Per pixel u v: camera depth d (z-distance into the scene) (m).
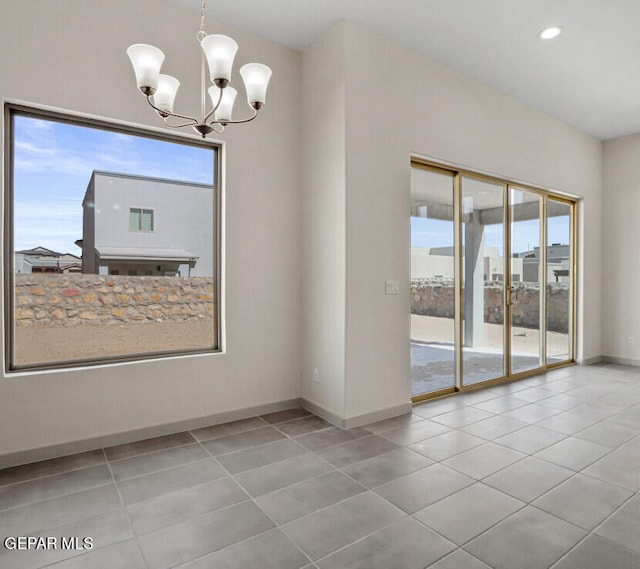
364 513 2.08
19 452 2.61
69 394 2.77
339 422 3.28
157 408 3.09
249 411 3.50
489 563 1.72
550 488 2.33
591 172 5.76
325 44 3.44
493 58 3.80
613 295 5.91
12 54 2.57
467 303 4.38
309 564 1.72
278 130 3.62
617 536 1.91
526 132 4.76
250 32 3.44
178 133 3.18
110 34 2.88
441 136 3.89
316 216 3.54
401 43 3.57
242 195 3.44
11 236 2.69
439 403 3.92
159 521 2.02
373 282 3.42
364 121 3.34
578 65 3.91
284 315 3.68
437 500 2.21
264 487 2.34
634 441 3.00
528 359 5.10
